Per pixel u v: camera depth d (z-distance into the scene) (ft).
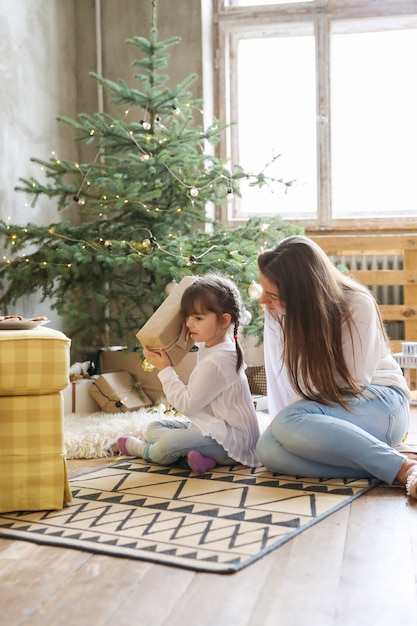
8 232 10.80
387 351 7.39
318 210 14.47
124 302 10.87
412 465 6.31
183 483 6.70
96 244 10.64
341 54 14.55
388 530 5.26
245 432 7.38
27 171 12.17
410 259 13.41
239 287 10.67
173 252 10.61
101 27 14.06
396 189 14.51
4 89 11.48
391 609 4.04
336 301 6.74
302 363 6.73
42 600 4.22
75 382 9.96
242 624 3.89
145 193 10.86
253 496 6.18
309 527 5.35
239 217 15.02
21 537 5.26
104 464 7.73
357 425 6.75
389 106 14.44
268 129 14.88
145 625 3.89
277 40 14.76
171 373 7.34
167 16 13.92
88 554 4.94
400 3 14.01
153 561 4.75
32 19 12.35
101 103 14.03
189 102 12.04
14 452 5.96
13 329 6.41
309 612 4.01
